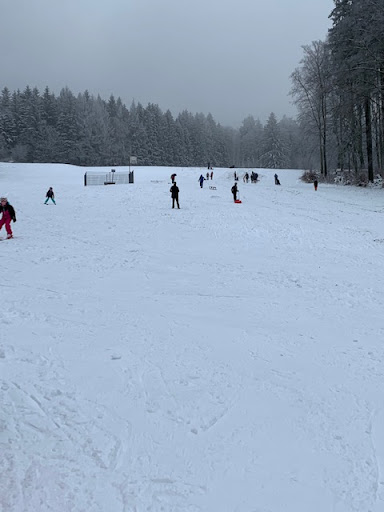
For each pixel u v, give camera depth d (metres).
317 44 52.97
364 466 4.21
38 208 26.44
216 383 5.72
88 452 4.36
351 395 5.49
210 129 158.00
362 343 7.13
